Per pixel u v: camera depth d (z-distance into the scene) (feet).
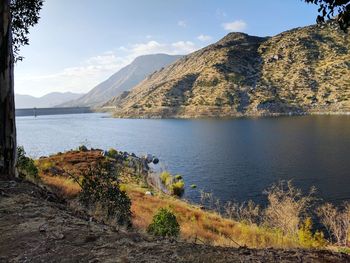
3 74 34.99
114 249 18.70
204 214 97.50
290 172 189.88
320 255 18.10
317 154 238.27
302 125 459.32
